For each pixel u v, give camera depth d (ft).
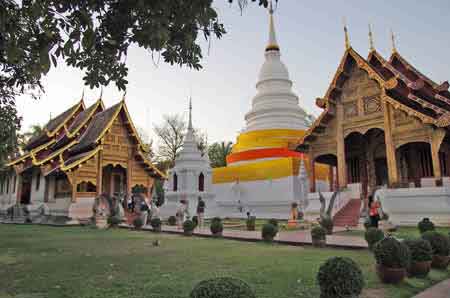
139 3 17.34
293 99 129.70
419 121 63.31
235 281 11.09
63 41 16.99
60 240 46.75
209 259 29.89
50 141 98.78
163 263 28.07
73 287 20.56
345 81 76.64
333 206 69.72
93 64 20.21
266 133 119.75
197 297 10.45
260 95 130.41
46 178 93.66
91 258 31.17
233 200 115.96
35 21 16.79
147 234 57.06
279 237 46.06
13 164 96.89
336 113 77.25
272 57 139.03
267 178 109.09
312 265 26.48
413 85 64.18
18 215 97.50
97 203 78.23
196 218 72.54
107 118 92.12
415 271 23.12
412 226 60.08
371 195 64.64
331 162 90.99
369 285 20.67
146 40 18.52
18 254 34.14
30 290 20.07
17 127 41.22
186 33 20.39
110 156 90.07
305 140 81.10
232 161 126.00
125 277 22.95
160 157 176.04
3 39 17.52
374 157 82.28
